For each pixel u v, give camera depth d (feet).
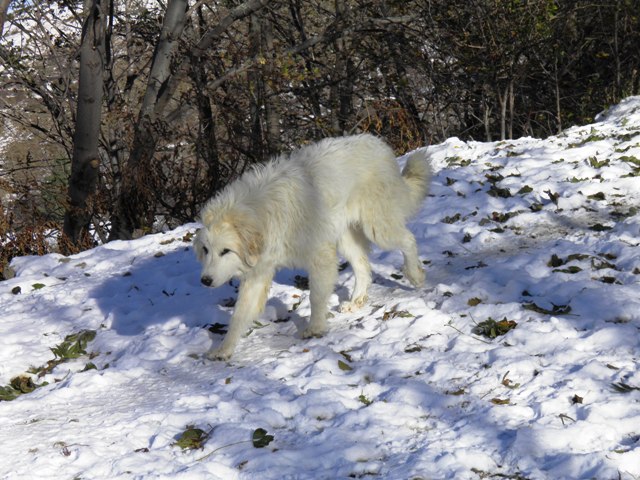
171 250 22.57
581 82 48.01
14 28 35.73
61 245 28.68
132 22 42.68
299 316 18.17
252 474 13.80
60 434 15.10
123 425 15.16
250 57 36.96
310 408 14.93
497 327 16.44
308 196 16.90
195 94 34.83
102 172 33.37
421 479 13.35
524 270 18.49
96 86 29.71
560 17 40.55
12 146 37.52
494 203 22.21
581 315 16.46
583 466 13.17
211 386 16.05
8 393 16.92
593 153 24.95
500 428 14.05
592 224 20.44
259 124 37.14
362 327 17.39
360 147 17.93
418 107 46.44
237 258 16.34
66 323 19.38
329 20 48.47
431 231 21.11
